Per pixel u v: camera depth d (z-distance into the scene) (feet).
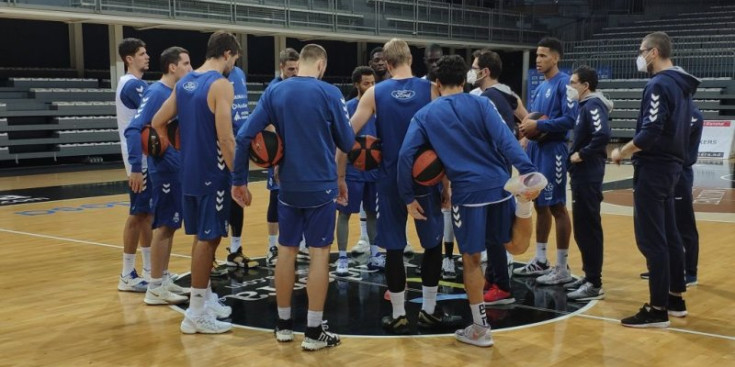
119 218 26.40
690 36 65.51
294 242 12.07
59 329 13.17
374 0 55.67
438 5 60.44
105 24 47.91
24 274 17.60
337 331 12.98
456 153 11.61
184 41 53.67
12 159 43.60
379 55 17.80
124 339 12.57
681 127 12.84
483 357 11.53
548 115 16.28
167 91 14.38
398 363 11.27
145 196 15.47
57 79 45.62
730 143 51.29
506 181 11.82
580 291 15.10
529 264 17.40
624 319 13.30
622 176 41.24
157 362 11.39
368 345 12.17
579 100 15.11
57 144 44.83
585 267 15.16
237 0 47.73
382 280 16.88
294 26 50.72
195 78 12.59
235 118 17.48
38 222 25.44
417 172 11.59
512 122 14.79
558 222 16.21
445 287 16.31
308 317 11.94
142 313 14.20
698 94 58.49
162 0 43.88
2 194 32.91
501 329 13.07
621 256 19.67
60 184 36.65
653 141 12.48
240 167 11.76
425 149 11.69
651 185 12.88
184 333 12.87
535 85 60.13
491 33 64.44
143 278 16.08
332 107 11.62
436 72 12.06
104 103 46.88
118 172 42.19
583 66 15.10
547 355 11.62
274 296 15.44
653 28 69.67
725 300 15.07
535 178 11.12
